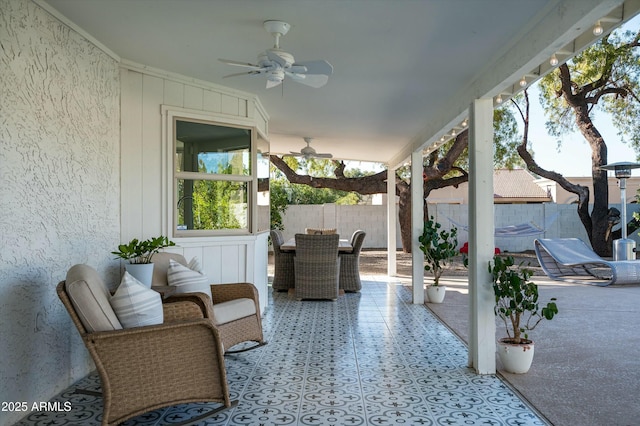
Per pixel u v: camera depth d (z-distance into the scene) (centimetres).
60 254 308
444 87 445
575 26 241
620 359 389
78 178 330
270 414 277
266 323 519
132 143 405
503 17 287
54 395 301
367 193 1182
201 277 354
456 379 340
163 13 302
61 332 309
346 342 439
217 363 272
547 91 1152
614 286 800
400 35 328
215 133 472
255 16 304
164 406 257
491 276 359
